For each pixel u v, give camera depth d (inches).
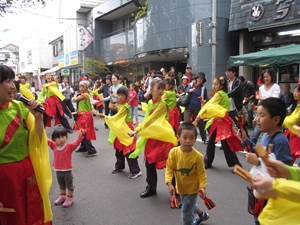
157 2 567.2
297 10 358.6
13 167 92.1
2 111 91.5
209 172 210.1
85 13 1024.2
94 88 482.3
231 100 239.5
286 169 70.7
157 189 180.7
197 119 206.1
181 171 119.4
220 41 481.1
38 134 95.5
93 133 258.5
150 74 454.0
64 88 446.6
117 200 165.8
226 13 487.5
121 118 200.5
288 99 300.2
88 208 156.5
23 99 92.2
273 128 92.9
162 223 138.8
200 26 390.0
